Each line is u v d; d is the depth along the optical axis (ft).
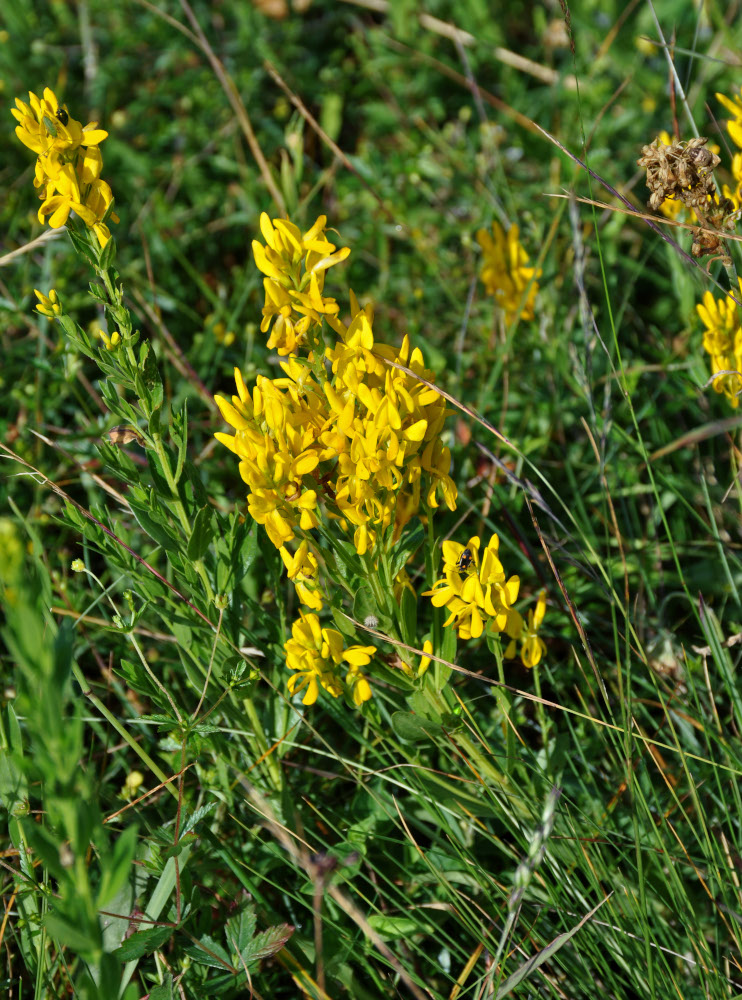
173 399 4.85
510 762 4.23
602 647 4.55
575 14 6.68
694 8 6.37
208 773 4.29
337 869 4.21
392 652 4.19
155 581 4.25
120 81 6.86
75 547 4.73
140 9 7.22
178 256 5.23
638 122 6.13
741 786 4.33
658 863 4.23
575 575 4.61
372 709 4.20
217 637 4.19
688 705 4.31
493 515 4.66
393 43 6.69
